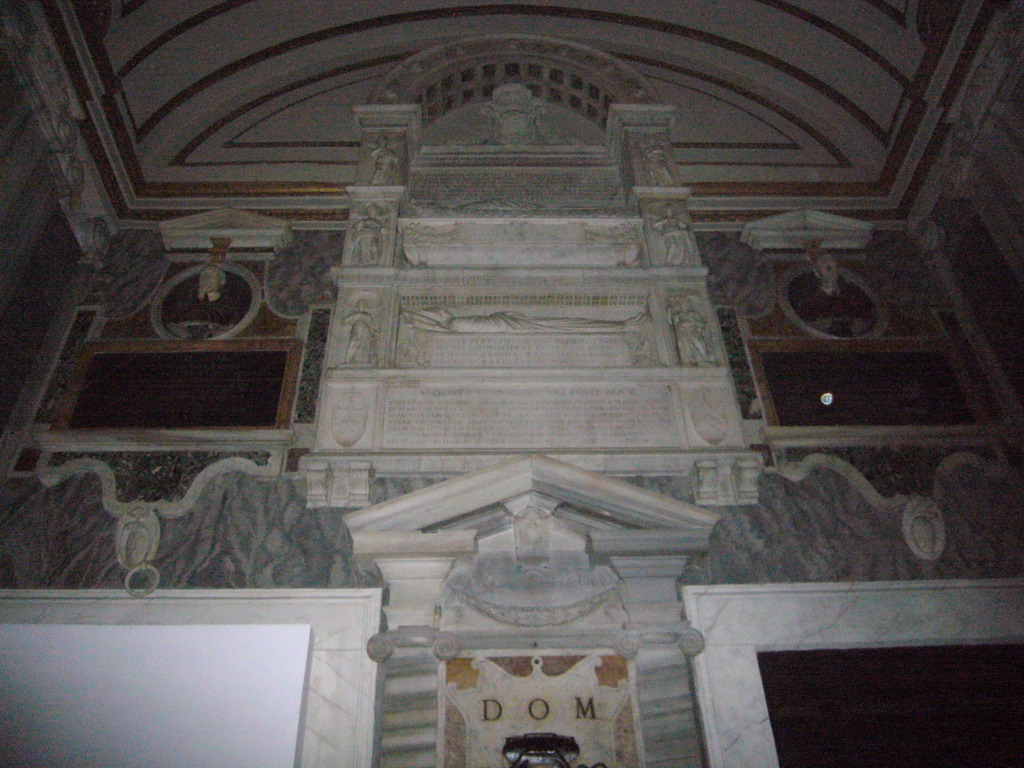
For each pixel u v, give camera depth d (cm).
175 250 736
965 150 682
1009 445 616
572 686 474
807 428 618
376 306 652
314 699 476
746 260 743
